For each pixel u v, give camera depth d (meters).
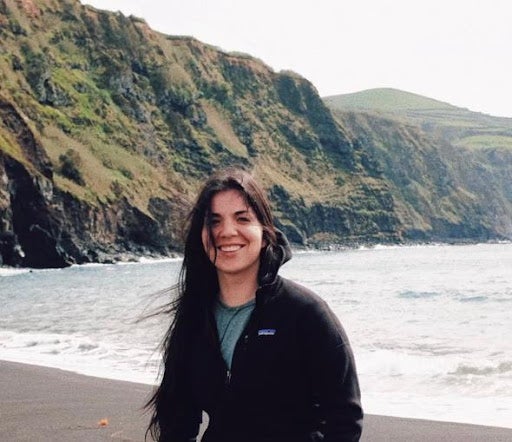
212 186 2.64
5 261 67.06
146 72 153.50
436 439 6.73
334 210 165.38
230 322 2.57
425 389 9.37
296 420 2.46
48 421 7.50
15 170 70.31
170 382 2.66
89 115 127.94
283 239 2.68
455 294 29.41
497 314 20.50
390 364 11.09
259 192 2.65
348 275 52.50
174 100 152.38
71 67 139.12
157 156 136.50
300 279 47.19
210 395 2.53
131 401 8.53
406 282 40.88
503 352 12.73
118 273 58.50
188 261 2.70
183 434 2.72
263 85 183.12
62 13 147.50
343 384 2.46
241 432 2.46
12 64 120.44
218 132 157.88
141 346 14.05
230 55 184.50
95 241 89.31
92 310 23.61
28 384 9.91
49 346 14.09
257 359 2.45
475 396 8.81
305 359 2.47
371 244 168.75
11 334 16.16
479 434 6.87
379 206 176.62
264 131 171.88
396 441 6.72
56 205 75.56
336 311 22.78
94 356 12.76
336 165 179.38
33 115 111.69
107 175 102.50
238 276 2.60
